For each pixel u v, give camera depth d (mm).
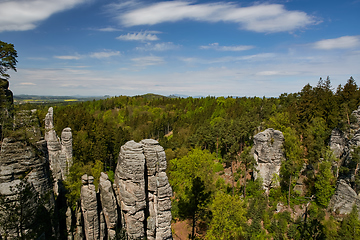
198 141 86250
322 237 39438
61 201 29922
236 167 67875
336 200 46000
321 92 75438
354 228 40125
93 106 172250
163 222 26141
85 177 24031
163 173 26266
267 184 53938
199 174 51938
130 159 24641
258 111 98375
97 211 23812
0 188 19562
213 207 38438
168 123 153375
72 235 24203
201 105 181250
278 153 53719
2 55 27562
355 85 65875
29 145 22531
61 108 135375
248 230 42594
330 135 56531
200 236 42281
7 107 24516
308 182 52250
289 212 47469
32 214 20000
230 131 77062
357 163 44625
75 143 69750
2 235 18906
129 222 24578
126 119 149000
